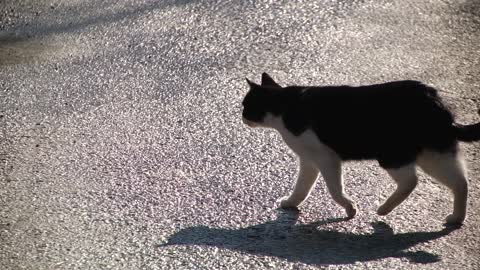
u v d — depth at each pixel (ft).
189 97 38.04
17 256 25.71
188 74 40.47
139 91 39.09
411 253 24.70
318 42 42.80
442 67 39.34
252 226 27.12
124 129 35.37
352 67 39.73
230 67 40.78
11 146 34.32
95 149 33.63
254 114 28.66
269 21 45.70
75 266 24.88
